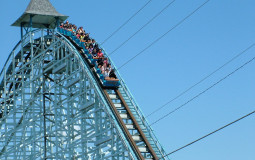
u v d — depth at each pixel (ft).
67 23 254.68
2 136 282.56
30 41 258.78
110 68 220.84
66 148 232.12
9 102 287.07
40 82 261.65
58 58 242.37
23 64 265.75
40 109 253.03
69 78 233.96
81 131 224.53
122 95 216.54
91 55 228.84
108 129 209.67
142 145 199.82
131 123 204.03
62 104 237.45
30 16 266.16
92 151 218.79
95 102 217.77
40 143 268.82
